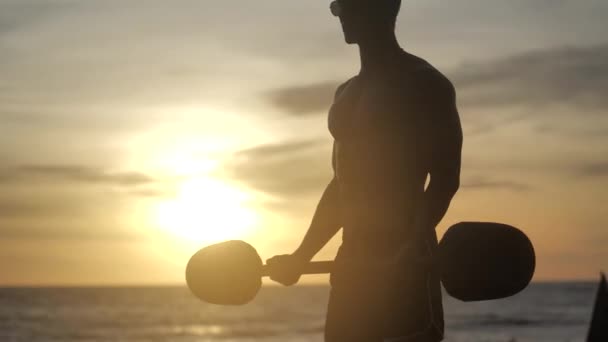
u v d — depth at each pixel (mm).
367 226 3488
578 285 194625
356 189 3559
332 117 3686
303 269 3611
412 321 3342
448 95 3449
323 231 3801
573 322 78500
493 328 72375
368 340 3420
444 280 3104
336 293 3543
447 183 3371
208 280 3480
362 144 3535
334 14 3656
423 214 3344
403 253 3271
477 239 3051
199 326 79062
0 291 178875
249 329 75938
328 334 3568
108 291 194000
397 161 3455
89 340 66562
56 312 94875
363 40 3598
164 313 96000
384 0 3559
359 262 3465
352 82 3686
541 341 60000
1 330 73938
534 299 125188
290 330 74688
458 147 3416
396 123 3459
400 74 3502
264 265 3625
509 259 3045
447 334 66250
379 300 3389
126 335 70562
